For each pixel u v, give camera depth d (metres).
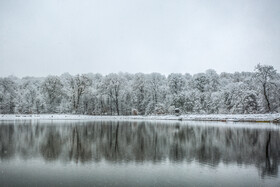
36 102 82.44
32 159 16.20
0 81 88.12
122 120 64.31
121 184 11.30
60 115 71.12
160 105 80.06
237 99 65.38
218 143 22.91
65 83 85.50
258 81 58.12
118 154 17.78
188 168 13.98
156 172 13.18
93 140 24.92
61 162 15.39
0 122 51.50
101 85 83.44
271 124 44.94
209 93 80.12
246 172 13.21
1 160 15.91
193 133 30.97
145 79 91.50
